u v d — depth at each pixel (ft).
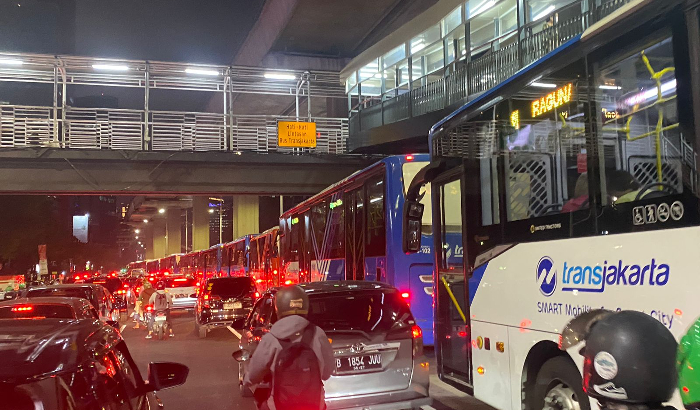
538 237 16.24
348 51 164.45
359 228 41.01
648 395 6.97
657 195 12.30
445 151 23.36
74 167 90.22
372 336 20.74
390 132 92.99
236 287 58.34
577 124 14.98
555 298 15.26
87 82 106.63
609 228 13.48
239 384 29.86
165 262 253.24
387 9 138.51
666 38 12.32
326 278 49.06
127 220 412.77
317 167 102.68
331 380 20.03
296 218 63.21
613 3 51.52
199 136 100.83
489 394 18.84
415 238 26.16
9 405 9.10
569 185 15.19
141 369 38.11
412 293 34.83
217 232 349.20
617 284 13.03
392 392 20.58
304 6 135.44
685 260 11.32
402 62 98.84
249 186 99.45
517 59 66.90
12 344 10.55
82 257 346.33
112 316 44.62
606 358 7.11
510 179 18.04
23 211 172.14
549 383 15.87
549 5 64.49
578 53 15.07
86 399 9.84
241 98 162.71
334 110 140.77
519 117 17.76
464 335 21.54
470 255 20.35
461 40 83.20
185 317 85.46
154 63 103.81
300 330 12.69
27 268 196.65
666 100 12.30
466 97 77.87
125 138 96.27
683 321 11.23
